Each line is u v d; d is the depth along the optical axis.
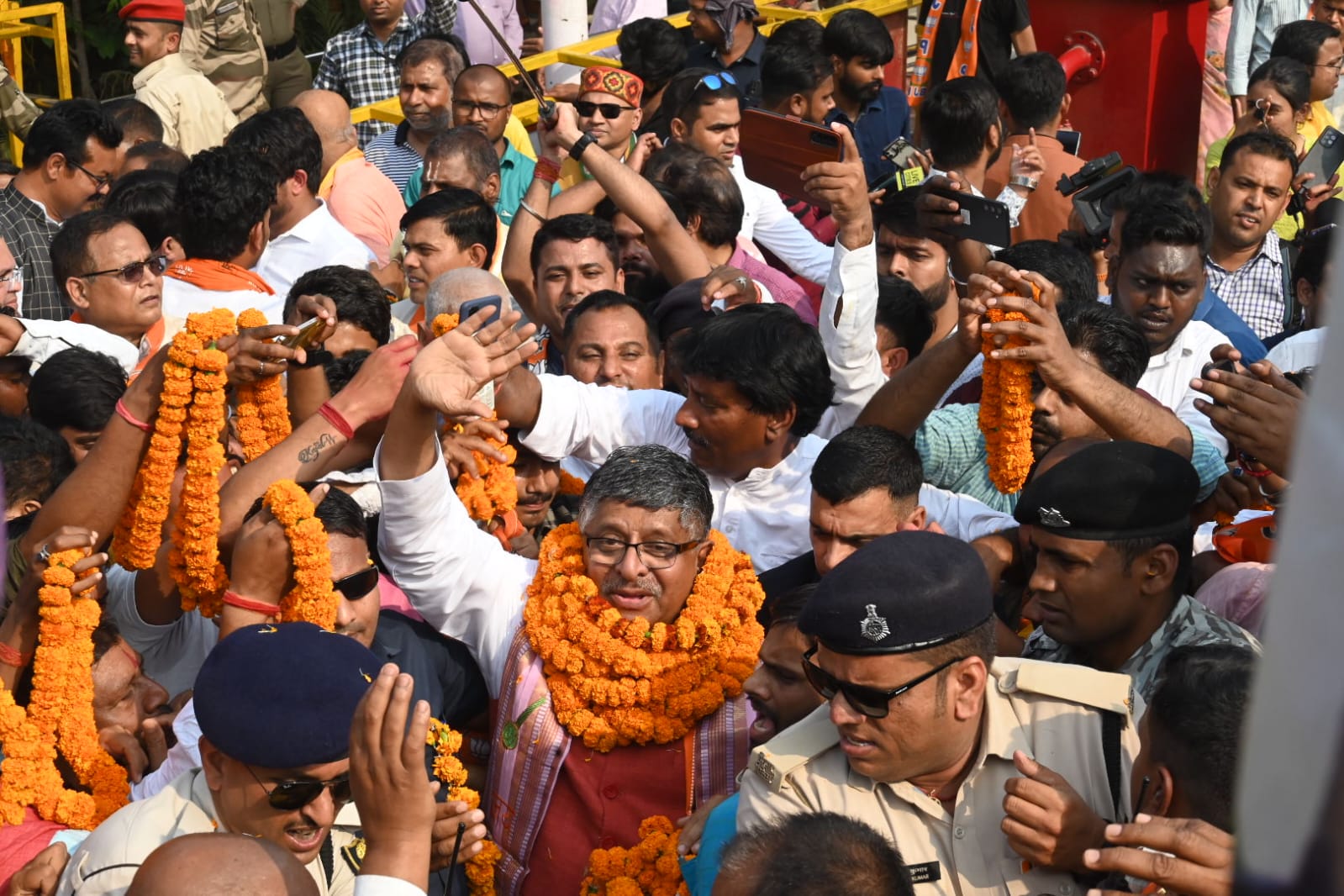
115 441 3.06
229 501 3.16
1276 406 3.29
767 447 3.80
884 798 2.68
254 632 2.61
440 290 4.17
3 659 2.99
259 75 9.12
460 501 3.43
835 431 4.35
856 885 1.99
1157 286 4.68
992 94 6.36
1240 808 0.93
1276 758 0.92
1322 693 0.90
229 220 5.14
